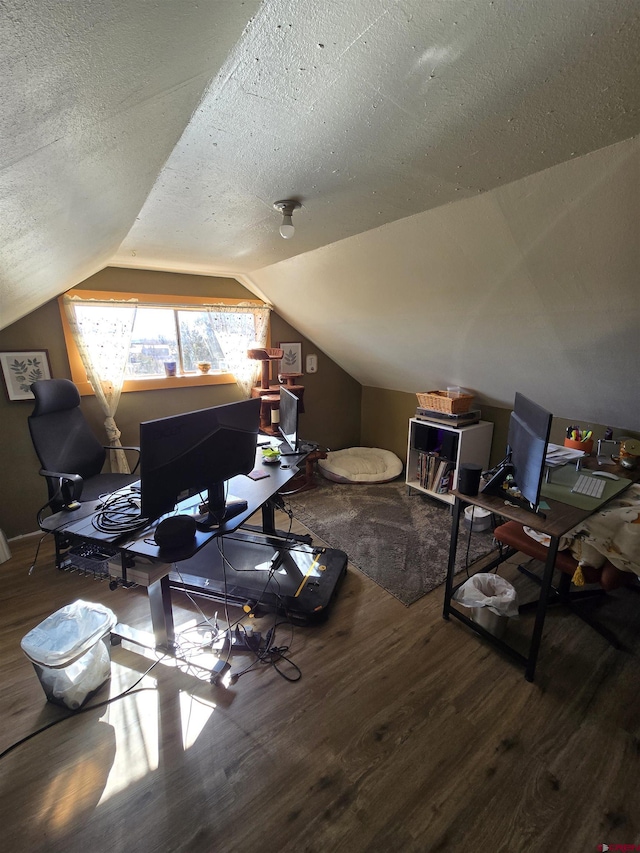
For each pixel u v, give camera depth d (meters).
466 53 0.81
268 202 1.61
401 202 1.59
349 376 4.48
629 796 1.23
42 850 1.12
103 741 1.41
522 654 1.78
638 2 0.68
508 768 1.31
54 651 1.44
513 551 2.32
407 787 1.26
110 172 1.00
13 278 1.44
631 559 1.61
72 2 0.39
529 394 2.78
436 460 3.31
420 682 1.64
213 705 1.55
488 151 1.19
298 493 3.62
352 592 2.22
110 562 1.62
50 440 2.32
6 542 2.54
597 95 0.93
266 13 0.68
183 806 1.22
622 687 1.60
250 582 2.16
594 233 1.41
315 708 1.53
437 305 2.33
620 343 1.86
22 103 0.51
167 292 3.13
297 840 1.13
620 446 2.28
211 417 1.55
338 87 0.91
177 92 0.79
